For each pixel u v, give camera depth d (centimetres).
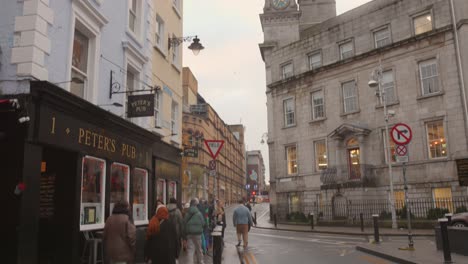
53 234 909
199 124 6544
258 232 2336
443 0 2531
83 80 1038
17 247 724
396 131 1243
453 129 2395
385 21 2845
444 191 2397
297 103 3359
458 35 2425
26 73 786
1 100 762
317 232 2294
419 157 2536
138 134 1256
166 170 1588
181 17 1941
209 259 1138
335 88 3088
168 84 1711
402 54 2700
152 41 1515
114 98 1178
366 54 2881
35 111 793
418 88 2592
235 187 10694
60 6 901
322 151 3131
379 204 2620
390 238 1791
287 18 4050
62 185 927
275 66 3616
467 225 1580
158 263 703
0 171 759
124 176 1201
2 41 809
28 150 768
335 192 2841
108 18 1155
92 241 922
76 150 922
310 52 3328
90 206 999
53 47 869
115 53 1197
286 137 3406
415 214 2478
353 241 1692
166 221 725
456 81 2416
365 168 2733
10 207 745
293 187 3266
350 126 2828
